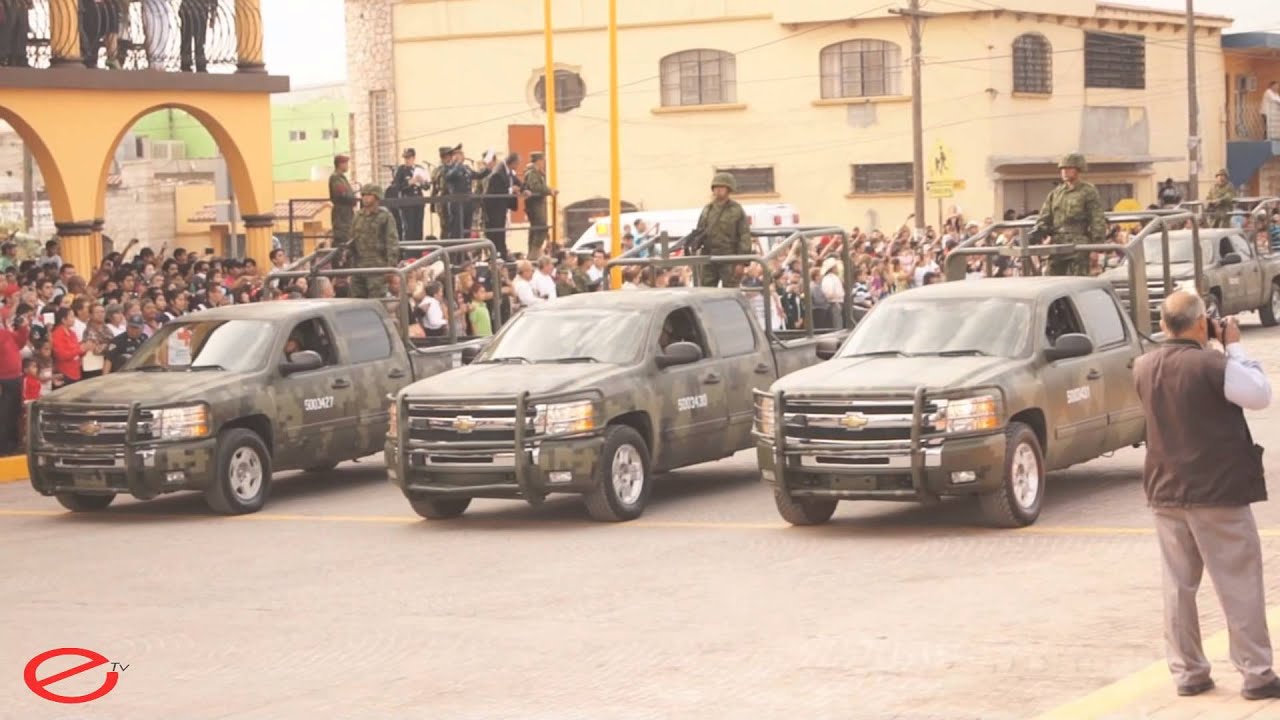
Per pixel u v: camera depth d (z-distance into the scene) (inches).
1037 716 458.6
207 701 522.3
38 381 1120.8
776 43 2847.0
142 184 2965.1
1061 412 793.6
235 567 762.8
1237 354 450.3
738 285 1144.2
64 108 1485.0
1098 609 586.2
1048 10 2819.9
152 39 1576.0
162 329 1002.7
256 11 1637.6
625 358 872.3
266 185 1649.9
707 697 496.7
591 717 480.1
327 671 554.6
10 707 526.0
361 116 3070.9
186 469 910.4
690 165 2910.9
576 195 2970.0
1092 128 2952.8
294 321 988.6
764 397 784.9
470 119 3011.8
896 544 735.7
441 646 581.9
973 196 2755.9
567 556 749.3
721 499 903.7
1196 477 449.4
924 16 2608.3
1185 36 3191.4
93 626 645.3
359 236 1210.6
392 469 853.2
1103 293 864.9
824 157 2837.1
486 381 847.1
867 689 496.7
